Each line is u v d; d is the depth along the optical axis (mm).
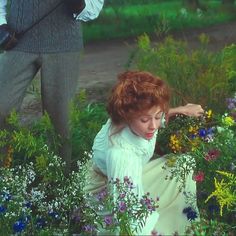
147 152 3951
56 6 4566
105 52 11578
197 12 14867
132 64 7855
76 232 4145
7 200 4219
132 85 3787
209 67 6020
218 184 3955
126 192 3723
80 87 7902
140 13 14938
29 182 4477
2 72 4684
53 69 4688
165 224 4125
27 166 4652
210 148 4336
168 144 4488
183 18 14453
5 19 4641
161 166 4328
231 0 16234
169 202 4270
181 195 4270
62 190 4305
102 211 3939
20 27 4594
